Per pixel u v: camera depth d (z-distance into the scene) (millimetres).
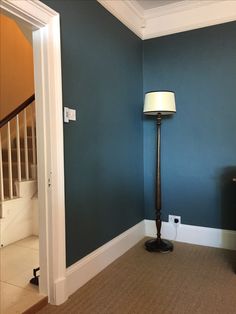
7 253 2828
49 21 1868
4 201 3035
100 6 2494
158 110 2734
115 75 2746
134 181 3168
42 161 1949
